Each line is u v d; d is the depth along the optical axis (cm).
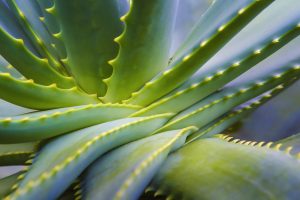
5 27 49
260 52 41
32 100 40
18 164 47
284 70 43
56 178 34
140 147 38
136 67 42
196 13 56
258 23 44
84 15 41
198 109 42
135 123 39
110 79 43
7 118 36
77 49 43
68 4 40
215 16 43
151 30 39
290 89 48
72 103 43
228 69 41
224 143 40
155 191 38
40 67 42
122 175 35
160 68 43
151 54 41
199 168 37
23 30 49
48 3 46
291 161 33
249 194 33
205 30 44
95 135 37
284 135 47
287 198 32
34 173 36
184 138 41
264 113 48
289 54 43
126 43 40
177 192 36
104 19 41
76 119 39
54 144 39
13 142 39
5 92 39
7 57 42
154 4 36
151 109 42
